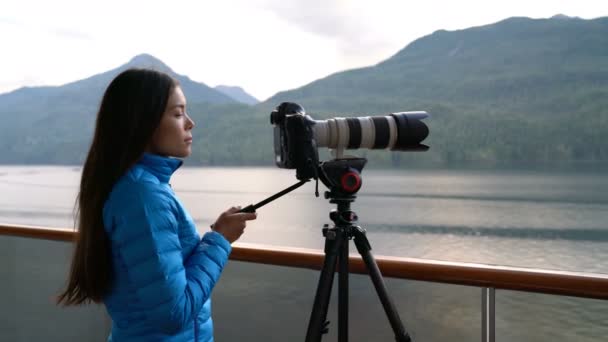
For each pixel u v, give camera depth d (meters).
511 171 74.94
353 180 1.19
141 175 0.90
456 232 54.81
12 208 70.19
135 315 0.93
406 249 48.50
